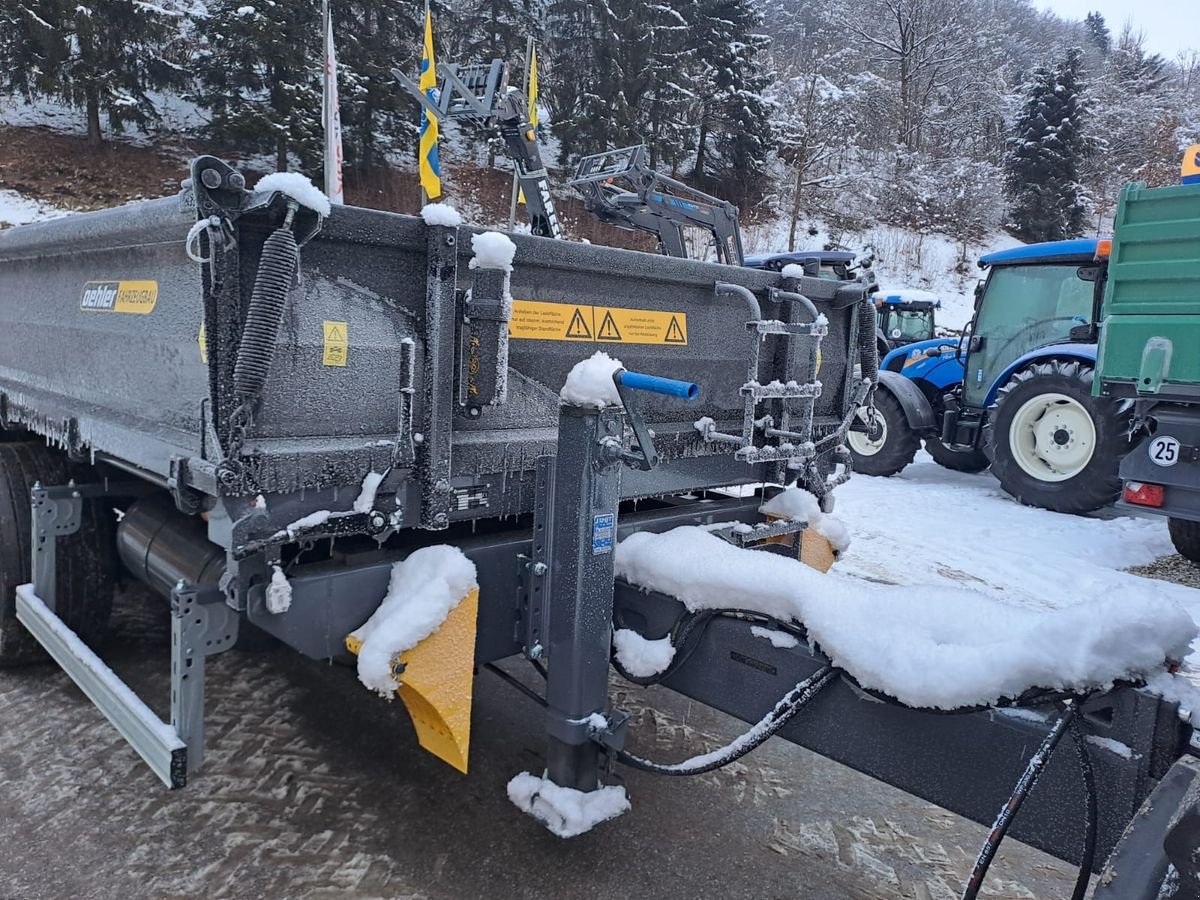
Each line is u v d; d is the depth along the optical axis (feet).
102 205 50.85
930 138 108.88
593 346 8.13
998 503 24.38
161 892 6.81
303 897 6.81
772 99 91.04
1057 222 95.76
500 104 11.94
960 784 5.34
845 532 10.55
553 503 6.70
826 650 5.85
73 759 8.73
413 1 65.82
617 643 7.22
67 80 53.57
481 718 10.10
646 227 13.87
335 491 6.33
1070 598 15.74
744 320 9.65
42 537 9.57
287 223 5.73
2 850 7.27
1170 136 112.37
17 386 10.53
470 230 6.88
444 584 6.43
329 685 10.62
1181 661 4.91
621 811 7.06
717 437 8.58
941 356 29.63
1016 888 7.53
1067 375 22.29
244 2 55.52
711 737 10.00
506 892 6.99
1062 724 4.76
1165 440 15.79
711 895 7.14
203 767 8.66
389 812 8.04
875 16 120.88
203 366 6.22
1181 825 3.36
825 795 8.89
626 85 76.74
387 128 63.31
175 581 7.91
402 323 6.71
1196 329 14.84
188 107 64.18
